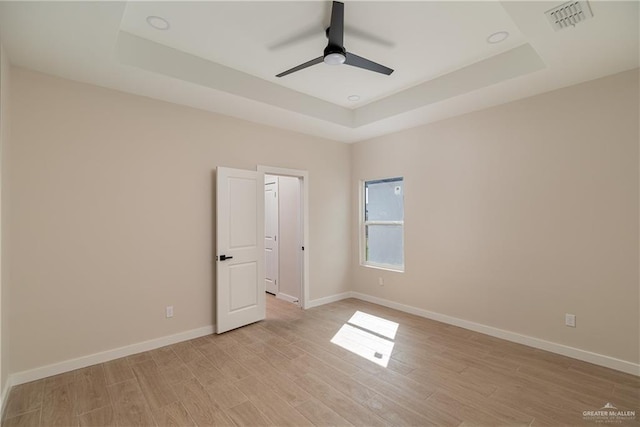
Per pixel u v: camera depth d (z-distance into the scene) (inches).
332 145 198.2
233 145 152.7
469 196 147.9
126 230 121.6
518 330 131.7
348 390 96.3
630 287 105.4
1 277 86.1
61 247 108.4
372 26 99.0
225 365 112.7
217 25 98.7
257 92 134.3
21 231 101.5
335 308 182.9
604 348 110.3
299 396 93.3
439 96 134.3
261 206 161.5
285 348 127.1
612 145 109.0
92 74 108.1
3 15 76.6
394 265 188.2
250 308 155.3
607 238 109.9
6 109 93.7
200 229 141.2
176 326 133.6
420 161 168.7
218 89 122.4
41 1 71.9
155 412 86.2
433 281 162.7
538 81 115.0
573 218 117.3
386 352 123.2
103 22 80.5
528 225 128.9
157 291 128.7
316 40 107.6
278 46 111.2
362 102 163.9
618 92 107.9
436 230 161.5
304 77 134.9
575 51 94.7
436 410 86.4
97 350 114.5
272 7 90.1
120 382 101.3
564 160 119.5
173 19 95.3
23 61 99.0
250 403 90.1
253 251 156.9
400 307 178.5
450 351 123.7
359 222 204.8
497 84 117.4
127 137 122.7
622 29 83.7
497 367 110.3
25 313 101.7
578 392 94.5
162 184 130.8
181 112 136.6
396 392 95.1
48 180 106.5
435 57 118.6
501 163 137.0
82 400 91.5
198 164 141.1
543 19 80.1
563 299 119.6
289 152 175.8
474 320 146.1
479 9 90.9
